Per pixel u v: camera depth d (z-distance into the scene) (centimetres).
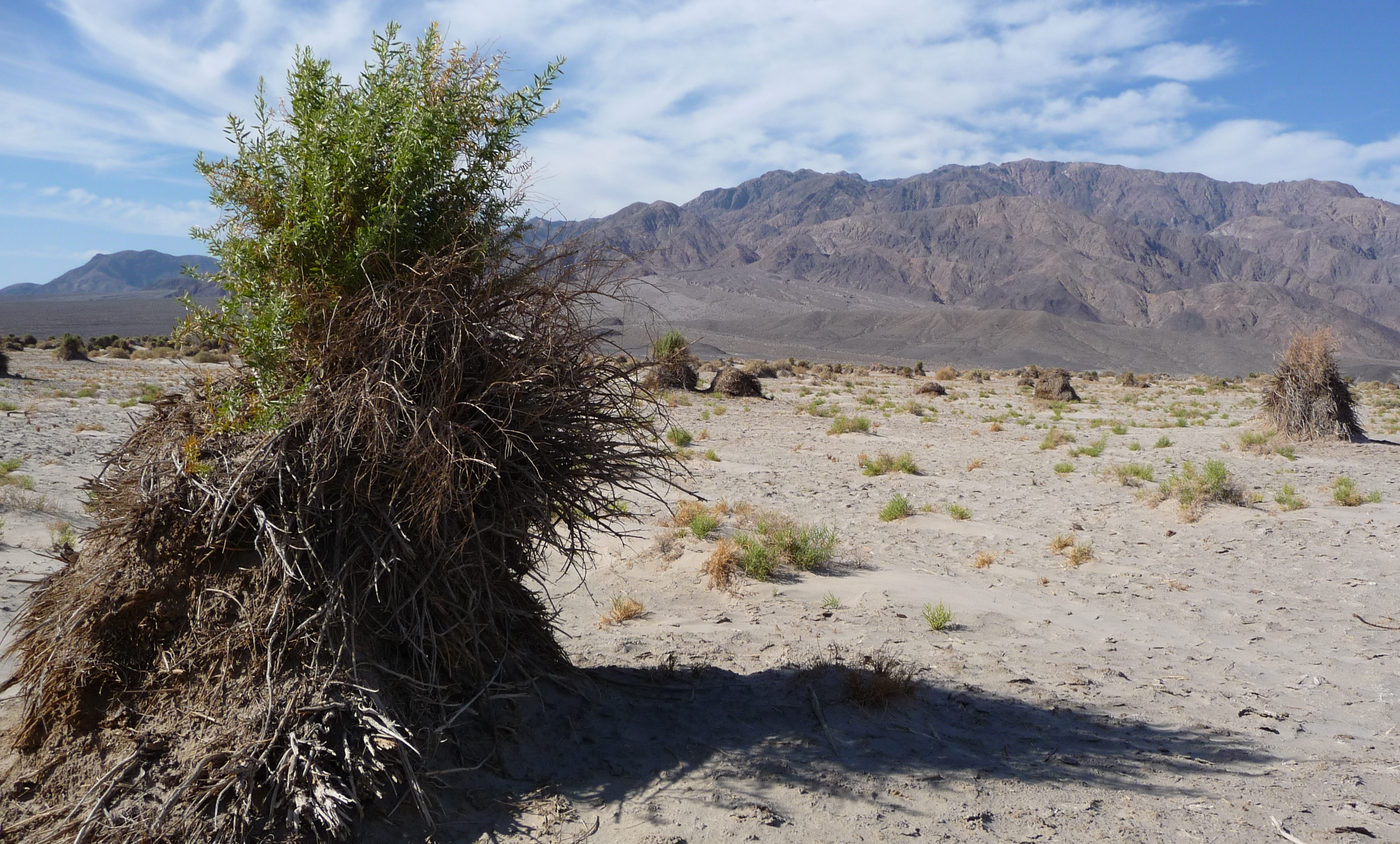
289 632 334
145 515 345
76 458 1355
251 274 353
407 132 352
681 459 1658
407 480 353
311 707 324
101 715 335
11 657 504
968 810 377
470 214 365
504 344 376
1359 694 595
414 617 366
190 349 4747
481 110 380
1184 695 577
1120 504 1410
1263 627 768
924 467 1827
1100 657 663
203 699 330
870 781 399
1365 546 1095
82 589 346
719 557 860
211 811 304
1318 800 407
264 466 344
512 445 371
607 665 561
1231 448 2212
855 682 508
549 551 851
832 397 4078
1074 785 412
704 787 380
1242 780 430
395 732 330
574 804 359
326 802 303
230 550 345
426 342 354
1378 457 2031
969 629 725
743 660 595
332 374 355
